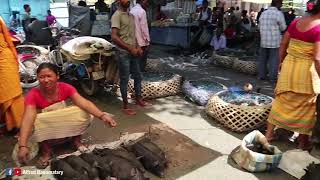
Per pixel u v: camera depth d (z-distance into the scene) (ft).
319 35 11.27
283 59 13.07
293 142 13.74
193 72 25.86
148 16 26.96
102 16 39.19
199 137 14.07
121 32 15.53
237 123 14.29
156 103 18.11
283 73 12.51
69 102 14.49
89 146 12.66
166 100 18.58
